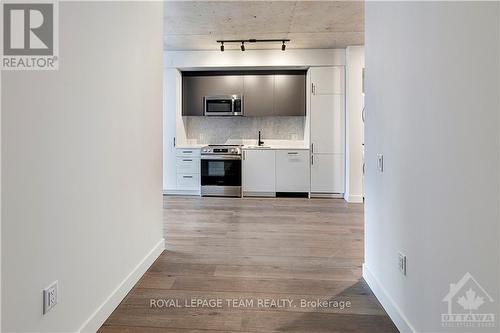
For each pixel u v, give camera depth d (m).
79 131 1.52
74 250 1.50
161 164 2.84
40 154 1.25
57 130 1.36
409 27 1.57
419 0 1.46
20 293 1.17
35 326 1.25
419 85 1.47
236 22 4.17
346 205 4.98
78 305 1.54
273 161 5.66
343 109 5.44
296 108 5.73
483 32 1.03
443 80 1.26
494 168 0.99
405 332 1.62
